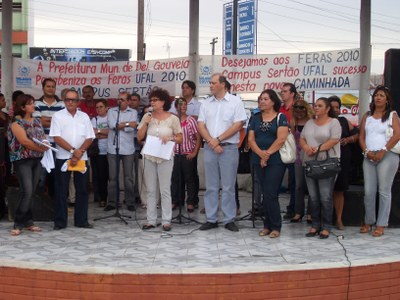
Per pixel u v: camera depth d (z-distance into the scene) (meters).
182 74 11.02
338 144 7.42
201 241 7.14
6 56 11.28
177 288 5.55
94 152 9.52
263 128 7.36
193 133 9.02
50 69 11.34
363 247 6.88
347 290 5.89
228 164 7.66
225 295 5.58
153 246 6.86
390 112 7.45
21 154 7.39
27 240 7.15
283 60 10.85
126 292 5.57
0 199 8.45
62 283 5.64
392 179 7.51
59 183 7.80
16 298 5.77
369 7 10.34
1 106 9.00
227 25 19.09
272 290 5.66
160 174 7.74
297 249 6.74
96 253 6.50
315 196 7.46
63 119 7.67
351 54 10.52
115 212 8.89
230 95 7.66
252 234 7.57
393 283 6.13
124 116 9.18
